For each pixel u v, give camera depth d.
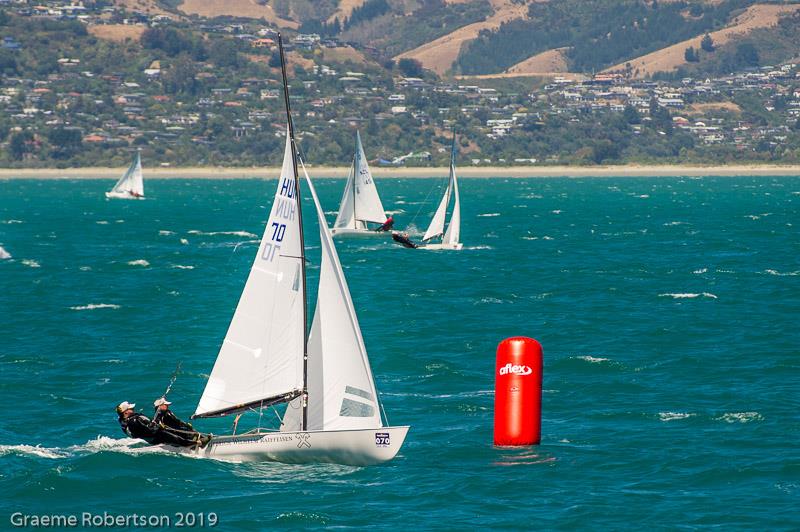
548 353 192.88
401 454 129.25
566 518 108.38
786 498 113.81
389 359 187.38
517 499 113.94
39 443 134.62
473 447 131.88
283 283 122.62
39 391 162.62
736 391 162.00
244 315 122.69
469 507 111.31
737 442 134.12
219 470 122.06
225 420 146.88
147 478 119.25
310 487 116.88
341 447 122.81
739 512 109.88
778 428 140.12
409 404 155.62
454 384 168.50
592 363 182.38
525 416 132.38
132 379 171.38
